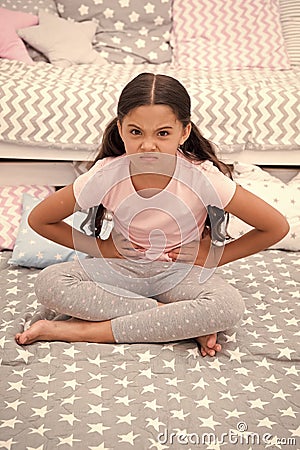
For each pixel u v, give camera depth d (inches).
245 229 86.0
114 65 116.1
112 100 96.2
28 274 80.7
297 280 79.5
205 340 65.0
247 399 58.8
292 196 89.7
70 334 65.7
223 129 97.8
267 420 56.3
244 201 65.4
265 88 99.1
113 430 54.5
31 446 52.6
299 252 87.6
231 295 65.4
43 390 59.0
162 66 117.7
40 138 96.6
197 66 116.2
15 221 89.0
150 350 64.7
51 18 115.7
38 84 97.3
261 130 98.0
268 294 76.2
